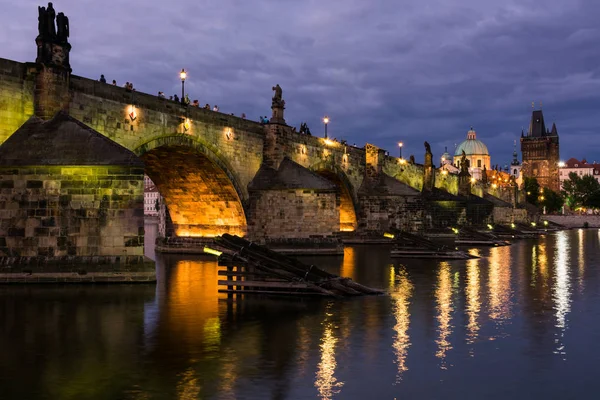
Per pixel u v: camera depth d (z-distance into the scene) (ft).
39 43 147.74
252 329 92.07
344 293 126.00
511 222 569.23
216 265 190.60
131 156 135.23
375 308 110.63
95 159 133.69
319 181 245.65
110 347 80.43
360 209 352.28
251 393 62.18
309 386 64.44
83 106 161.79
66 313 103.19
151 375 68.18
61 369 70.44
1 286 129.80
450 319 100.73
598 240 394.11
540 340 85.97
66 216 133.90
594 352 79.41
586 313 107.04
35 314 102.12
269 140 253.44
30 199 133.59
